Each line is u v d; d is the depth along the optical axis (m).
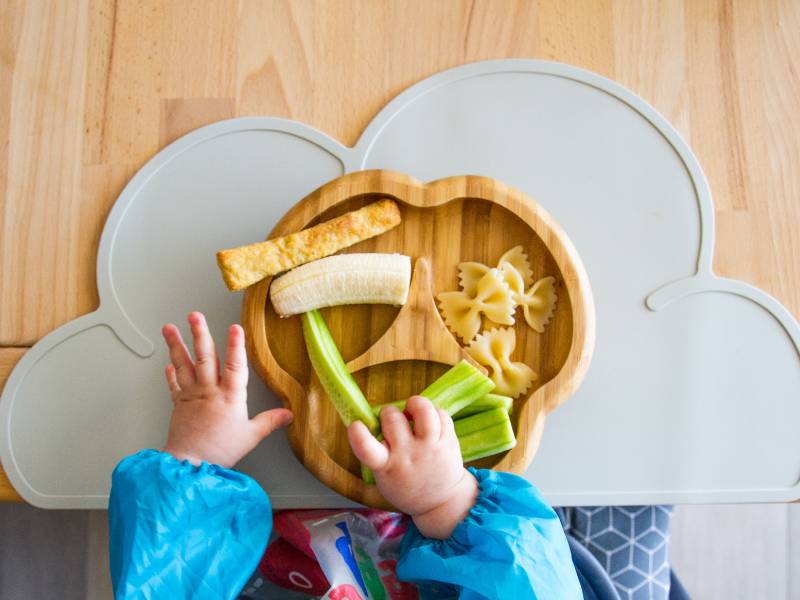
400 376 0.75
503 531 0.67
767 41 0.84
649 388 0.80
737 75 0.84
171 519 0.67
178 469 0.68
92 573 1.05
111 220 0.80
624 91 0.82
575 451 0.79
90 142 0.82
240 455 0.71
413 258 0.76
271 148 0.81
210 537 0.69
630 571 0.85
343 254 0.74
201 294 0.80
